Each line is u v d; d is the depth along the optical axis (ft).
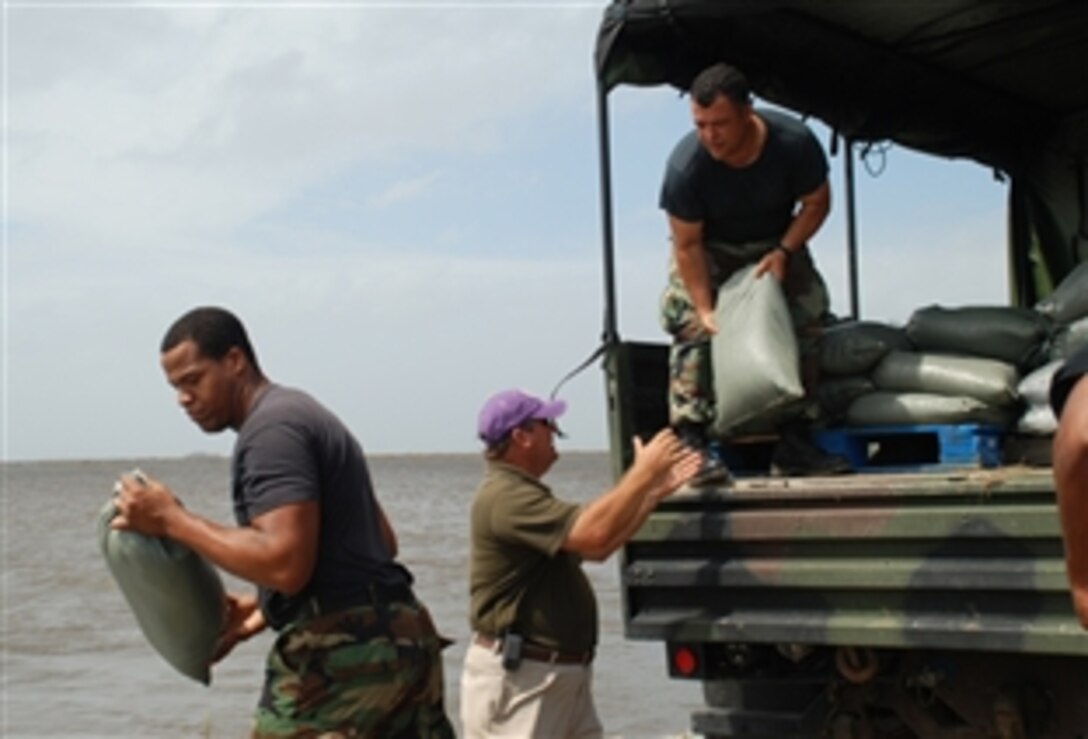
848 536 16.14
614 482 18.43
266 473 13.58
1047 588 14.89
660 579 17.37
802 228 18.43
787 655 17.25
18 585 77.46
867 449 18.89
